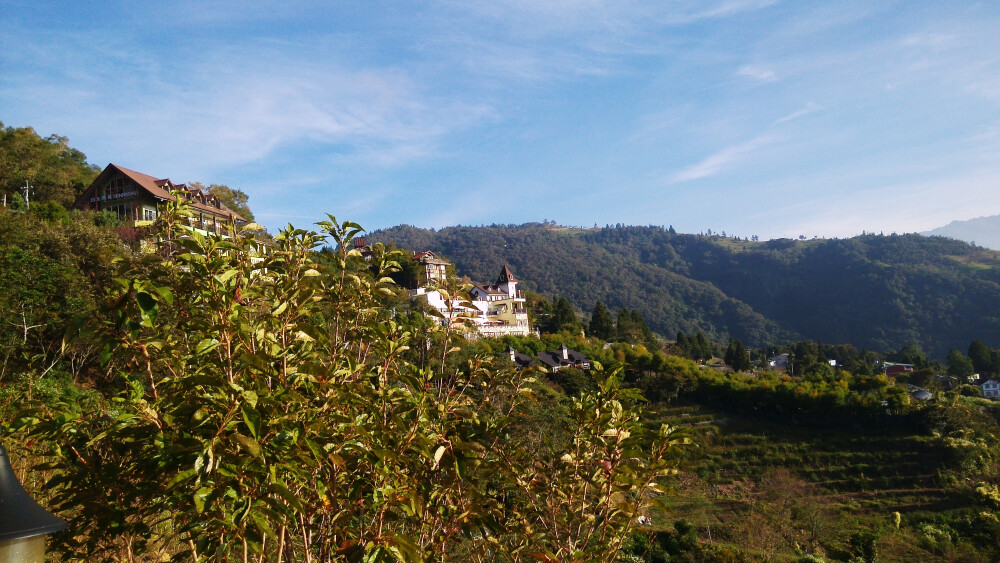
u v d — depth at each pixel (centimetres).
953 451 4347
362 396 319
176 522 283
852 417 5147
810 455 4662
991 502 3766
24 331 1192
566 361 5678
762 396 5519
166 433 280
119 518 300
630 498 398
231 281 290
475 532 375
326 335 334
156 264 299
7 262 1436
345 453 292
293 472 259
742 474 4412
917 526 3578
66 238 1809
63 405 328
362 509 325
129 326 267
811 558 2788
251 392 234
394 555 274
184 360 308
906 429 4931
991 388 7881
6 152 4169
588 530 400
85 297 1465
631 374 6275
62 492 301
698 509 3516
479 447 312
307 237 394
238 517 238
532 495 421
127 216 3550
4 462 193
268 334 308
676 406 5828
